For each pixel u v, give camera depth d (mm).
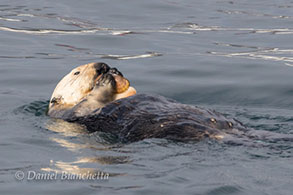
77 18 49000
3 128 22531
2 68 34469
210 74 33562
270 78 32406
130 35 43625
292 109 27453
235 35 44125
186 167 16703
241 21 49062
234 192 14945
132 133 20141
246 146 18156
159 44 41156
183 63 35906
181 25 47500
